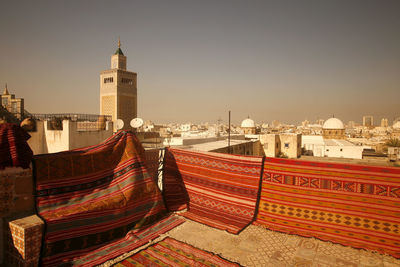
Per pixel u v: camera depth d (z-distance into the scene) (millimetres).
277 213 7406
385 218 6145
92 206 6246
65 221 5641
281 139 33250
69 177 6418
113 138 7742
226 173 8320
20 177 5906
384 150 44062
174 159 9531
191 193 8938
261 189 7754
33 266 5152
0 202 5566
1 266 5414
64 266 5141
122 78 49656
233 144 18828
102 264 5242
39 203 5789
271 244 6215
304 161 7156
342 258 5609
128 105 50625
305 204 7078
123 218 6695
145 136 19531
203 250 5859
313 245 6164
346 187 6633
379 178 6270
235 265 5277
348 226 6516
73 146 9414
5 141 5504
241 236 6594
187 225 7215
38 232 5258
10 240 5352
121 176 7352
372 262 5449
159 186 9273
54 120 10312
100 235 6098
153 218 7371
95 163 6992
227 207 8055
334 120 52094
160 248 5930
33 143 9828
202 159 8852
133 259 5441
